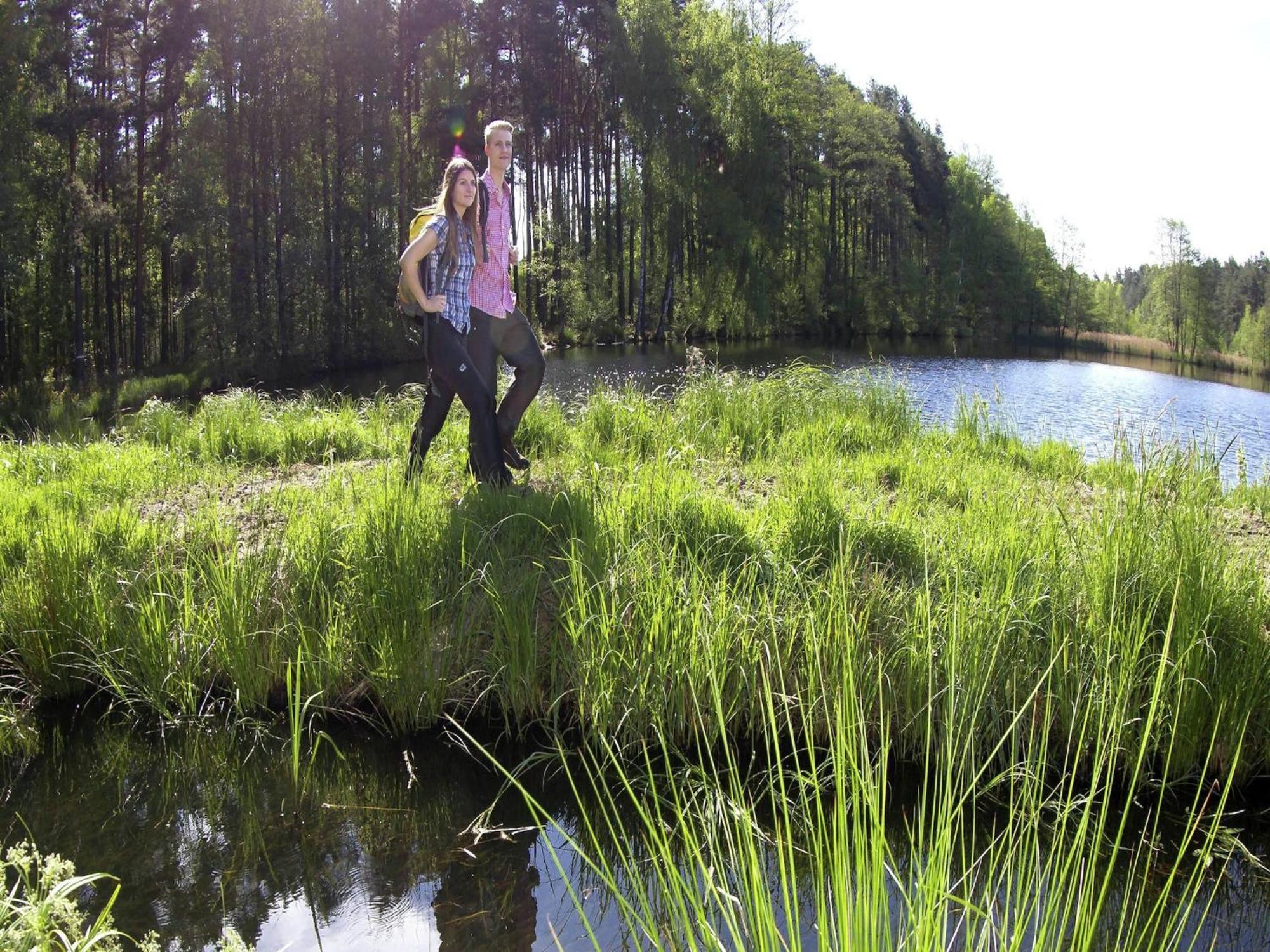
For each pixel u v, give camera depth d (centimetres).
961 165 7688
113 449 834
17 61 2914
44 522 520
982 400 919
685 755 378
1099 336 7638
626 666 388
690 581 414
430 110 4091
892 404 927
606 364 2978
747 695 384
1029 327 7306
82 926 272
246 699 422
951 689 310
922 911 219
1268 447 1434
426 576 438
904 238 7225
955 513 512
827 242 6281
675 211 4547
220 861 313
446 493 546
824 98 6212
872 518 491
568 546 453
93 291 4203
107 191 3694
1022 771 345
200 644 434
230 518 547
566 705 410
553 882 300
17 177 2869
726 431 805
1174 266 7231
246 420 934
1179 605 373
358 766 379
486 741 398
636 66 4347
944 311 6600
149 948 225
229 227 3644
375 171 3925
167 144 3906
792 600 412
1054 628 372
